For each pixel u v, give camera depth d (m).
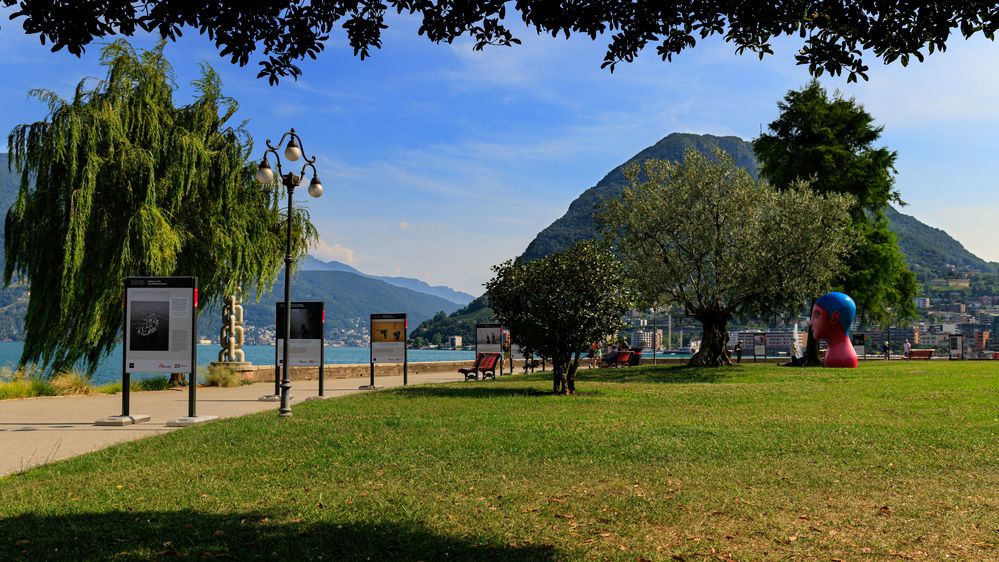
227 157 28.31
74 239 24.14
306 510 7.61
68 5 6.24
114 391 26.08
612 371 38.16
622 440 12.41
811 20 7.17
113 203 25.30
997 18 6.34
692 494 8.50
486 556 6.20
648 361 61.97
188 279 15.77
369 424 14.66
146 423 15.80
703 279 38.69
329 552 6.21
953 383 24.98
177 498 8.18
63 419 16.58
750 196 37.00
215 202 27.94
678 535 6.92
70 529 6.82
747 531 7.07
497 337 34.53
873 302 46.38
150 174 25.12
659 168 38.75
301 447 11.81
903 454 11.25
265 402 21.53
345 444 12.03
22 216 24.59
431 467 10.07
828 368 37.09
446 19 7.49
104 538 6.55
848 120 46.91
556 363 23.02
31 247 24.67
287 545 6.38
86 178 24.30
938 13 6.55
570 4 7.09
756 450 11.58
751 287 36.94
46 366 25.66
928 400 19.69
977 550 6.51
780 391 23.41
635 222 37.03
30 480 9.27
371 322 28.45
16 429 14.77
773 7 7.05
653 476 9.51
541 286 22.31
